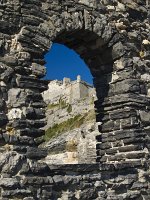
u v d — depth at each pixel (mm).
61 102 58375
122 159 10820
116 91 11188
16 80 9156
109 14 11234
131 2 11906
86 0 10727
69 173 9508
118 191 10312
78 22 10375
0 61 9039
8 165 8586
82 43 11234
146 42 11961
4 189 8445
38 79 9430
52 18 9930
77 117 48469
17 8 9445
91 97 47781
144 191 10680
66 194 9352
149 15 12445
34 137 9117
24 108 9109
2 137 8641
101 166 10023
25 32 9414
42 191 8945
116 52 11117
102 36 10867
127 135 10812
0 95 8891
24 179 8688
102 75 11594
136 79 11250
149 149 11039
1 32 9211
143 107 11227
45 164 9070
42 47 9648
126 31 11547
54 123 53500
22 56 9312
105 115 11383
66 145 30156
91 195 9758
